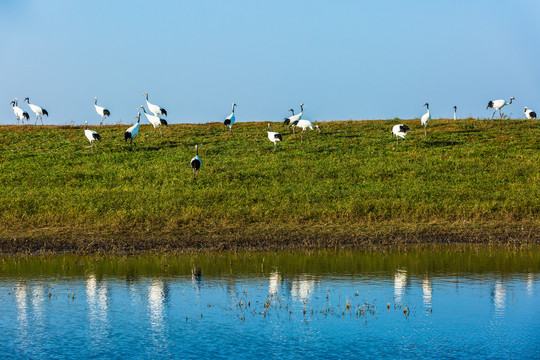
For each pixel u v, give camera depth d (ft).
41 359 51.90
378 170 143.64
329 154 162.30
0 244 96.12
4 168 151.02
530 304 66.13
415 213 112.06
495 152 161.17
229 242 98.17
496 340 56.08
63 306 66.18
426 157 155.94
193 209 111.55
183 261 87.20
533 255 90.68
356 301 67.72
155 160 157.89
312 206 115.24
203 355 52.80
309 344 55.11
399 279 76.69
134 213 109.29
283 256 90.33
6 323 60.80
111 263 86.07
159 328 59.31
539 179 135.64
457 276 78.02
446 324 60.13
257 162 154.51
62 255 91.45
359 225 107.55
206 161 155.63
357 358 52.13
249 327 59.57
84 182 137.59
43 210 111.55
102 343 55.57
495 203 116.26
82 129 201.26
